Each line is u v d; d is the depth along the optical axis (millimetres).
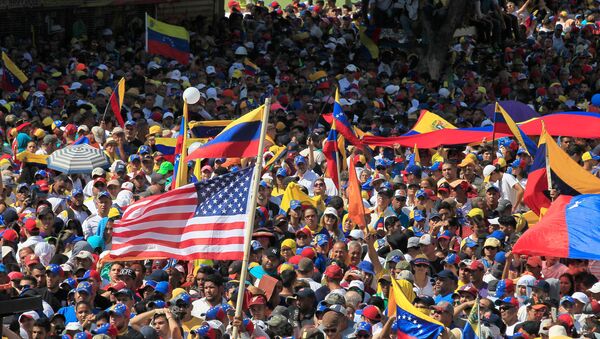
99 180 54531
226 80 90188
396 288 36562
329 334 36625
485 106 81562
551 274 45188
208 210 38344
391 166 62031
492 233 47938
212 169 59500
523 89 97812
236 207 38250
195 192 38469
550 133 68188
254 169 38031
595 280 43719
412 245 46125
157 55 90312
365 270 43438
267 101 37188
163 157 61062
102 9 103438
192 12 112250
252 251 45438
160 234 38469
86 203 54875
